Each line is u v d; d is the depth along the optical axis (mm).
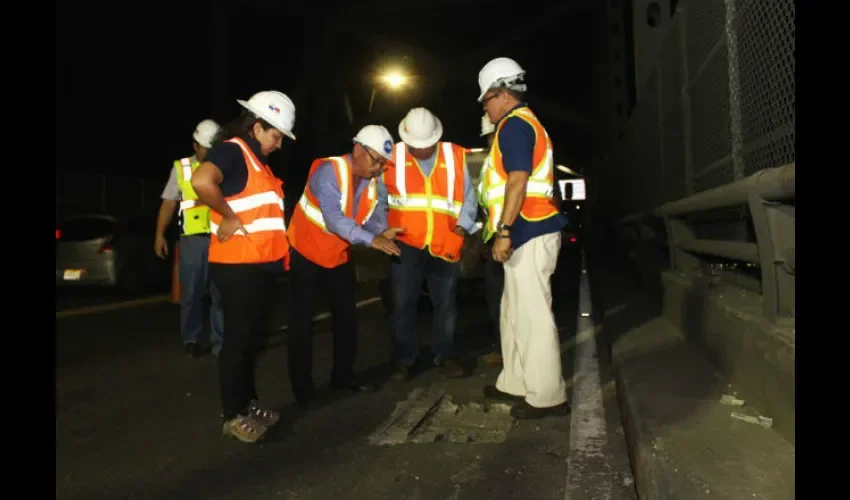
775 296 3244
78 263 11398
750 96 3916
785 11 3242
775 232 3213
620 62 16734
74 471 3525
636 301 8016
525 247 4055
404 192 5059
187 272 6270
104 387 5289
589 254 21750
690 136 5613
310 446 3869
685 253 6281
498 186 4152
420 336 7391
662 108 7113
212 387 5285
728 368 4031
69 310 9758
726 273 5395
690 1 5414
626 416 3840
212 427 4266
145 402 4863
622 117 16688
